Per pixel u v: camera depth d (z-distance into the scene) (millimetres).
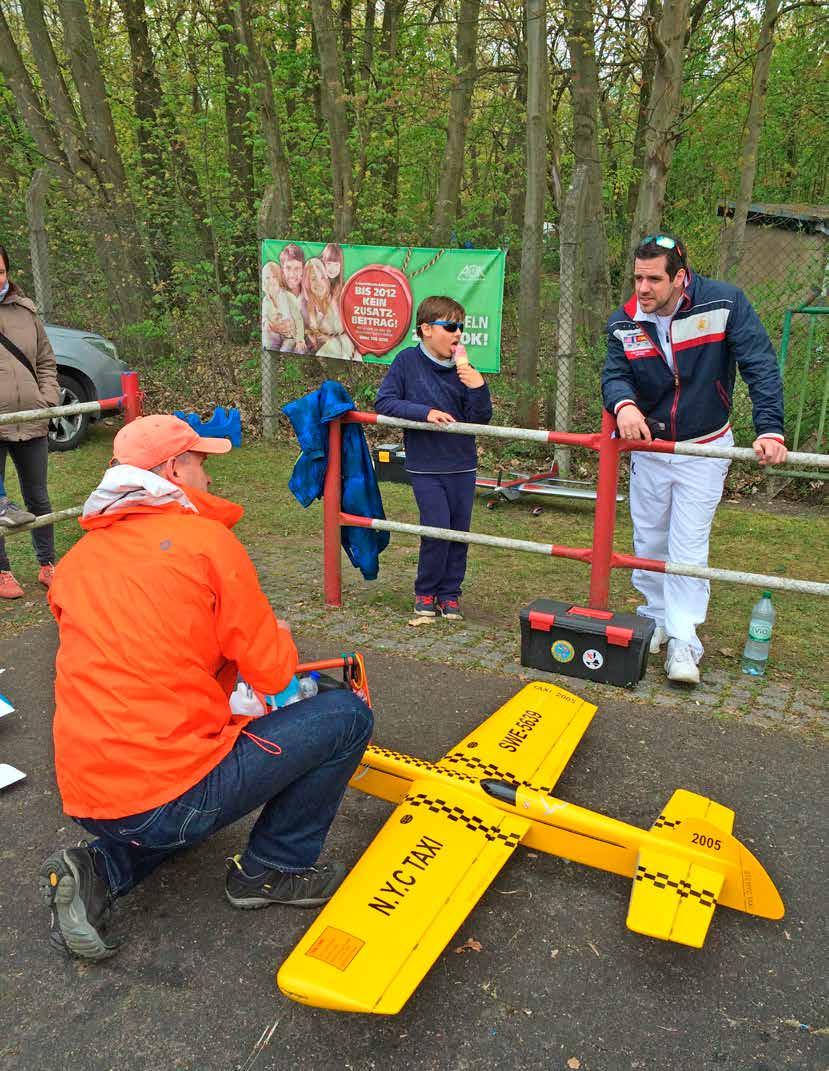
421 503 4367
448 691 3643
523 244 7742
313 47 12164
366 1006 1696
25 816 2760
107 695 1901
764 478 7320
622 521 6570
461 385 4312
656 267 3260
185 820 1935
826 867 2516
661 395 3619
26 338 4586
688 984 2074
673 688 3689
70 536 5910
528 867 2502
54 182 9938
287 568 5336
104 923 2115
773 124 14539
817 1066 1841
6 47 10156
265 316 8453
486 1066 1840
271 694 2061
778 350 7746
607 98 12406
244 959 2154
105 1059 1861
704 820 2246
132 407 4574
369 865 2172
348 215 9508
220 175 10109
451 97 10500
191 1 10773
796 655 4078
